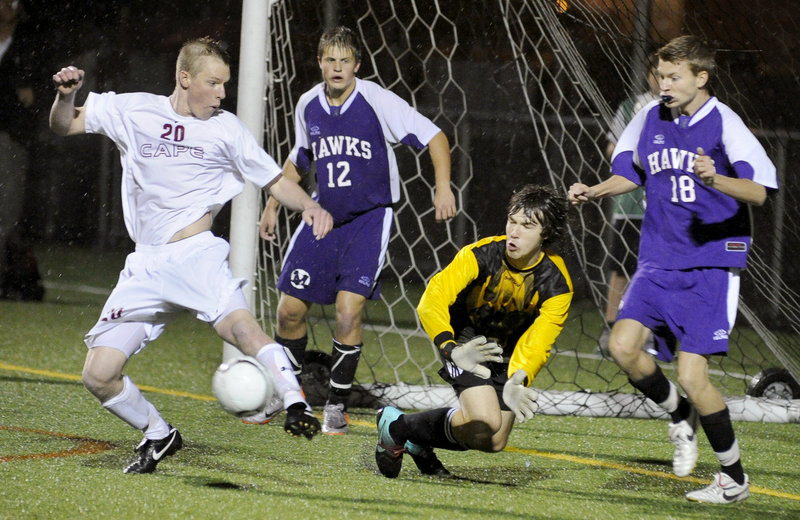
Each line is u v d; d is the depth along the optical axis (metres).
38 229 48.09
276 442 14.93
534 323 12.28
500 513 11.15
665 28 23.36
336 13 37.81
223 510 10.73
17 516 10.18
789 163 24.92
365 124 16.59
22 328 25.98
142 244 12.25
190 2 49.16
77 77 11.67
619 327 12.81
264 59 19.41
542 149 25.89
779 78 25.09
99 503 10.81
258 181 12.26
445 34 41.47
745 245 12.63
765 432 17.53
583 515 11.26
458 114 42.03
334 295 16.86
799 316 21.67
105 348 11.79
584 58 22.86
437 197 16.34
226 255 12.32
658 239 12.99
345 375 16.22
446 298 12.25
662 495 12.59
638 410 18.42
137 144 12.09
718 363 25.30
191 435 15.15
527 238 11.77
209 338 26.34
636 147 13.32
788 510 12.07
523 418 11.54
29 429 14.88
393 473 12.77
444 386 19.11
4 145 38.00
